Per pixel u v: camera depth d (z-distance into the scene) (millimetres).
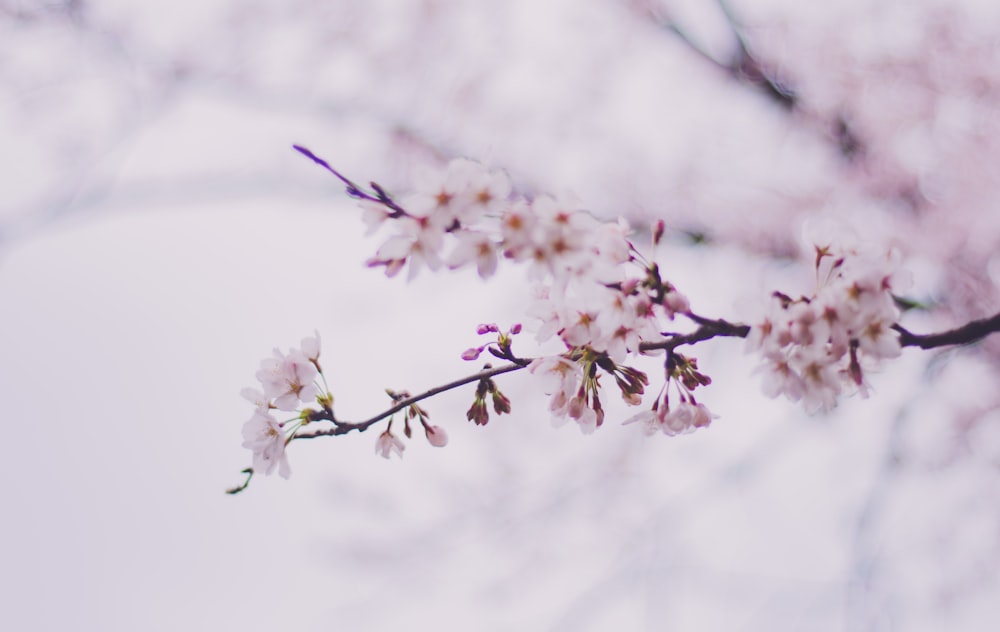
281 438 1891
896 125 6891
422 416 1959
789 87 7422
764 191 7180
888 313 1614
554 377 1844
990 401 6723
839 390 1691
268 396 1911
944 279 6340
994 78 6703
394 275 1568
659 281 1699
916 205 6676
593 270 1616
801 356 1646
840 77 7172
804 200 6906
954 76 6898
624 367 1860
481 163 1549
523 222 1529
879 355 1623
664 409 1857
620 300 1681
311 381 1918
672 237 7133
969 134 6578
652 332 1770
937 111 6812
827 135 7191
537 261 1560
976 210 6207
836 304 1615
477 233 1541
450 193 1526
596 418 1887
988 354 6250
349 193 1559
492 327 1885
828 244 1723
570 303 1736
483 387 1910
